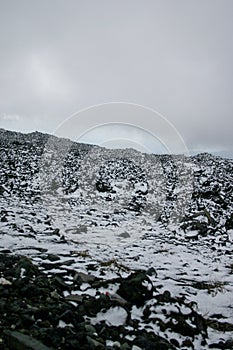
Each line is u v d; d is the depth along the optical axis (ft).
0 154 114.73
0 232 46.14
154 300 27.37
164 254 48.39
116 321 24.26
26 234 46.96
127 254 45.98
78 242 48.01
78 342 19.19
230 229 68.03
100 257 41.45
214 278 40.29
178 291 34.01
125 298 27.37
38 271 29.91
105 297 25.89
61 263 35.50
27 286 25.22
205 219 67.67
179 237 60.75
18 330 19.20
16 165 105.09
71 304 24.77
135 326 24.17
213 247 55.52
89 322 22.67
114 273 34.68
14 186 86.07
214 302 33.19
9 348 17.81
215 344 24.95
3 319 20.17
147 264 42.39
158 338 22.84
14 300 23.30
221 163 130.41
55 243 44.83
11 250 38.34
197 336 25.09
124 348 20.17
